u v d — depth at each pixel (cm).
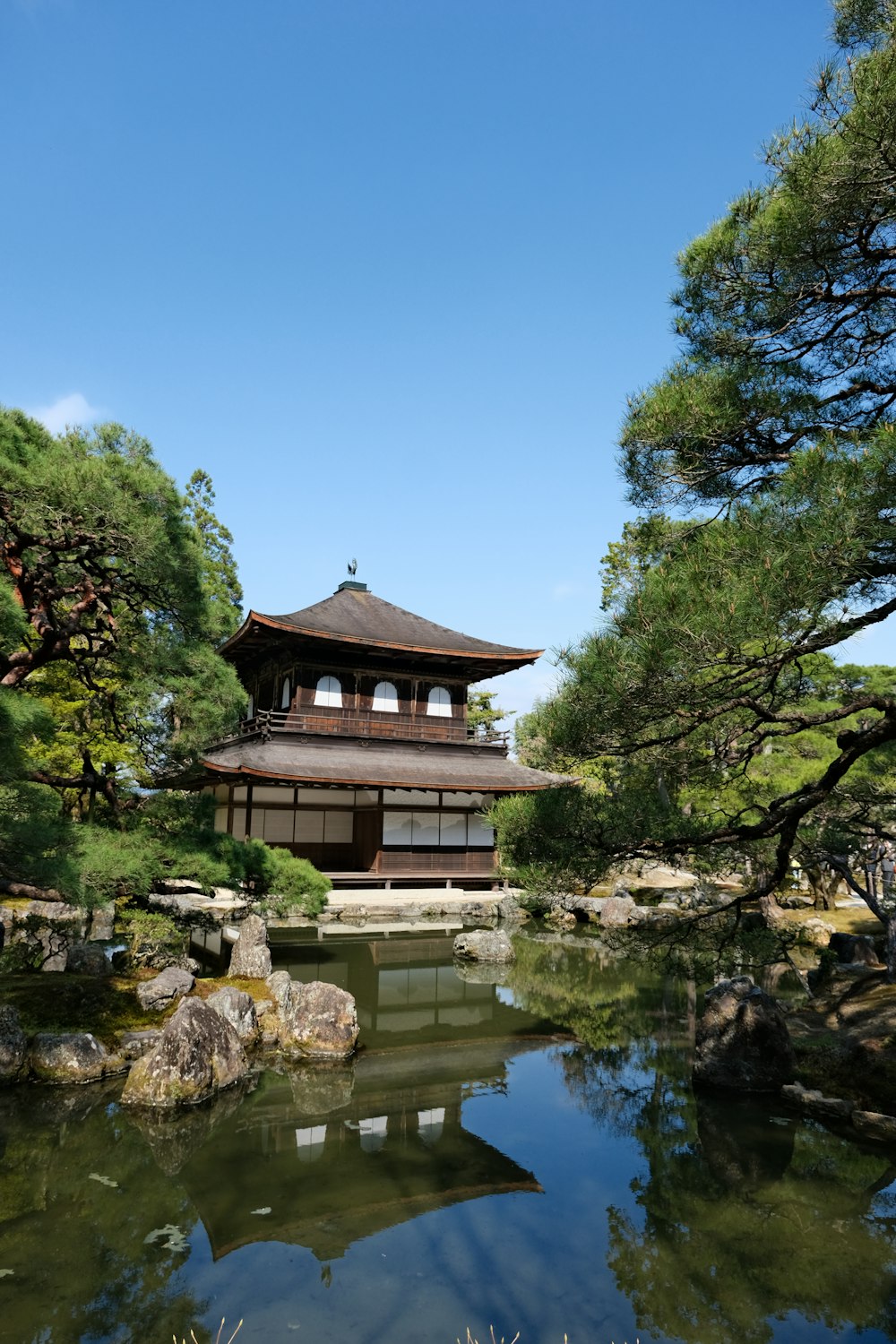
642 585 703
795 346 855
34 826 1059
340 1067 1248
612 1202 812
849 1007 1352
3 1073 1076
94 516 1070
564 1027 1523
